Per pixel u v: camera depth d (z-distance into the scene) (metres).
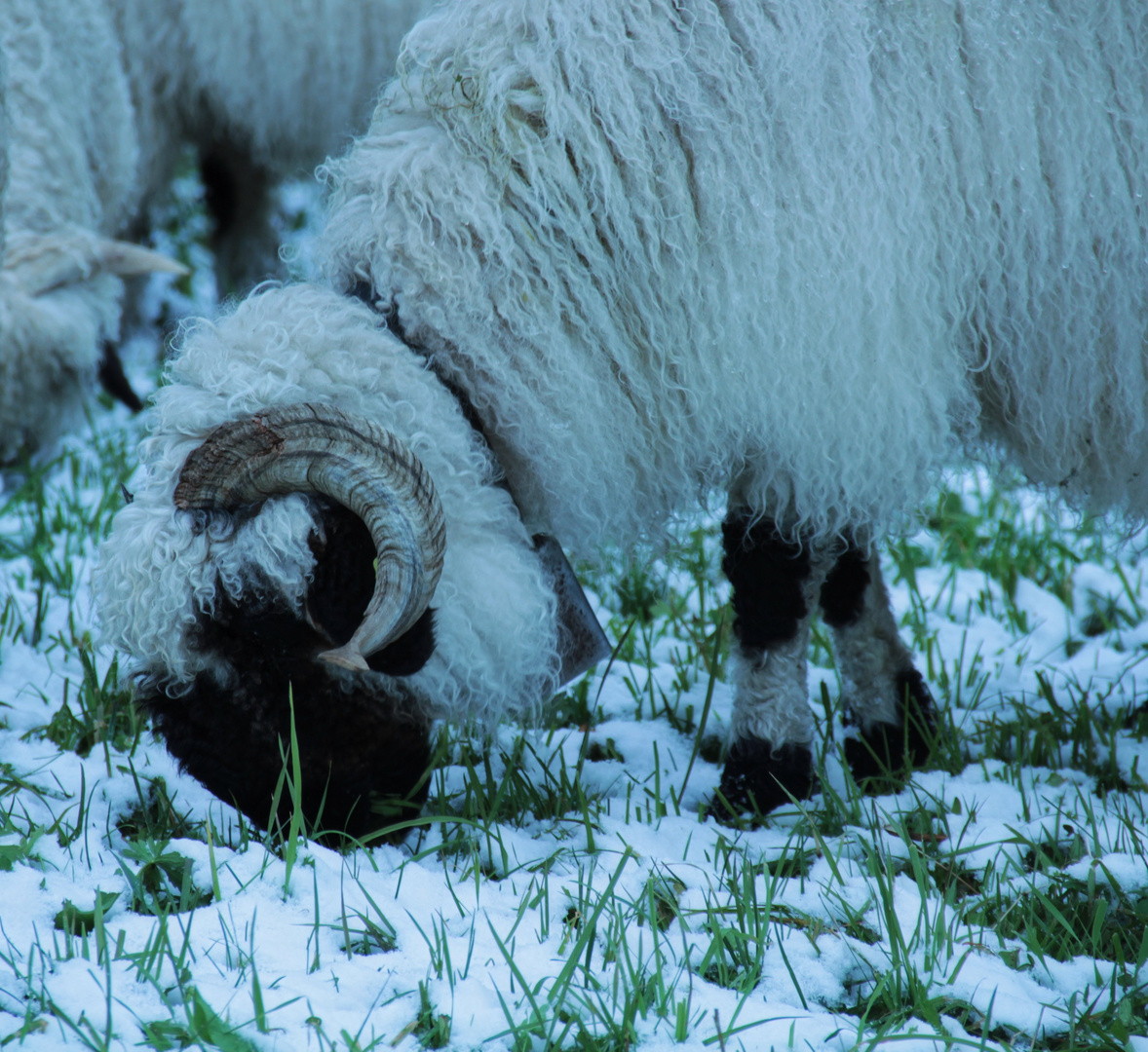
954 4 10.00
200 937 8.35
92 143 19.41
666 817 11.24
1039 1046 8.08
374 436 8.72
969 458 11.91
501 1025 7.68
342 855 9.73
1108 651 16.64
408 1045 7.46
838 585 12.34
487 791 11.34
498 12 10.23
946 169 10.12
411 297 10.02
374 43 21.09
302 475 8.77
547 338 10.05
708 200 9.87
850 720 12.93
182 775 11.03
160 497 9.24
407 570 8.51
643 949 8.73
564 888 9.44
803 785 11.62
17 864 9.03
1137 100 10.29
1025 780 12.30
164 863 8.95
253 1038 7.25
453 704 10.09
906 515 11.29
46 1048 7.05
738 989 8.39
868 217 9.95
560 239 10.03
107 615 9.38
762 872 10.13
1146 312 10.78
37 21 17.84
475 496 9.98
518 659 10.20
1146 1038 8.02
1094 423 11.31
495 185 9.98
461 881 9.66
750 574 11.38
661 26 9.88
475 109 10.02
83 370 19.28
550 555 11.00
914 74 9.97
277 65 21.30
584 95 9.87
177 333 10.61
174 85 21.86
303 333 9.65
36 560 16.73
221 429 9.00
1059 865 10.41
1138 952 9.05
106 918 8.57
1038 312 10.66
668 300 10.10
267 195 25.67
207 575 9.00
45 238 18.45
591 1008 7.66
